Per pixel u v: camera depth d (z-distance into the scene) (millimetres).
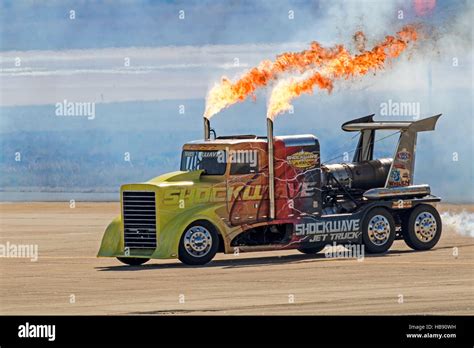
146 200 31344
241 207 31797
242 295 25953
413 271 29375
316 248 34281
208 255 31297
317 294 25938
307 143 32688
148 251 31375
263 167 32125
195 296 25938
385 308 24203
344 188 33875
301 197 32500
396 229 34531
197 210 31297
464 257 32250
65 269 31109
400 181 34188
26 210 53156
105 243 32188
